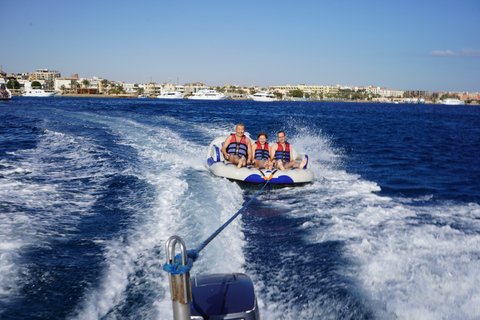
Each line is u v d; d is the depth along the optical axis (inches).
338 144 585.6
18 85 4992.6
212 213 205.6
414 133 821.9
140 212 202.5
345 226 197.5
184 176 299.6
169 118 853.2
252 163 338.3
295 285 134.2
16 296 117.5
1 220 178.5
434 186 309.7
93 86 6072.8
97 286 126.2
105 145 416.8
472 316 113.4
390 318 114.0
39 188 242.1
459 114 2105.1
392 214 221.3
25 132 524.7
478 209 239.5
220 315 79.0
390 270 144.0
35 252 147.9
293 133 724.7
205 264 141.8
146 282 129.3
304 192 278.7
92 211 203.0
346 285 133.0
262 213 224.8
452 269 144.0
